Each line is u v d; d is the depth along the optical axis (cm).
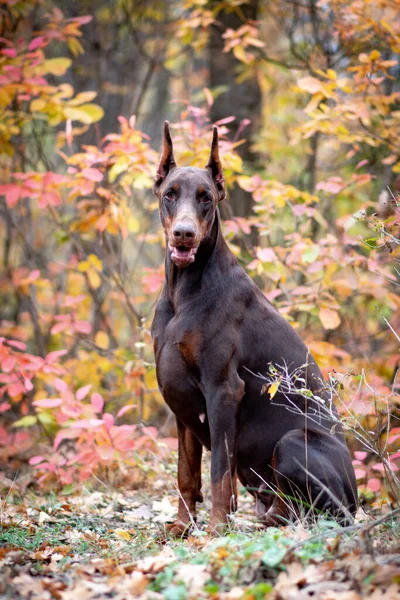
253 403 465
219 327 446
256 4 864
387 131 692
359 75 658
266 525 456
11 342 602
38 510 520
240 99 862
